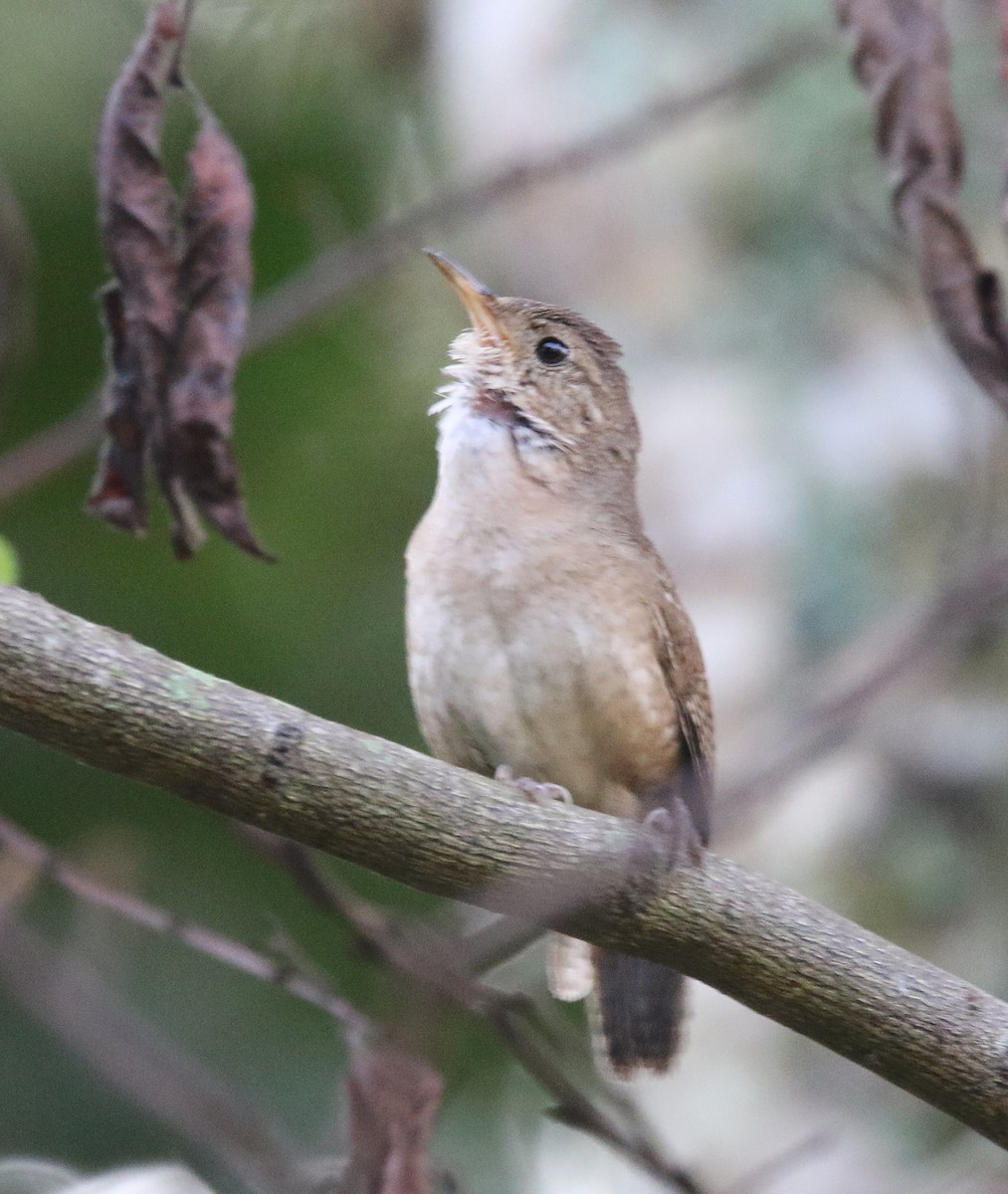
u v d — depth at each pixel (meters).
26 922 11.16
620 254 11.42
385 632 13.34
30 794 12.23
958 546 9.41
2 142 12.95
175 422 7.28
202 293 7.34
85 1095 11.57
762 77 10.23
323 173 13.69
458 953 7.54
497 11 11.99
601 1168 12.29
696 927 6.93
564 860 6.80
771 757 8.98
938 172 7.76
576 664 8.59
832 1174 9.54
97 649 6.27
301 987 7.78
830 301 10.93
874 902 9.84
